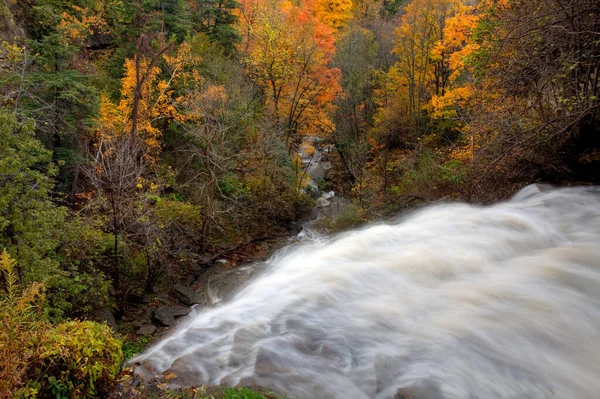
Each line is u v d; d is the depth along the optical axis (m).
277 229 21.16
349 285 7.03
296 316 6.11
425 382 4.46
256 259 17.20
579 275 6.59
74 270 10.88
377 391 4.43
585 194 9.66
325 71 27.73
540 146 11.05
